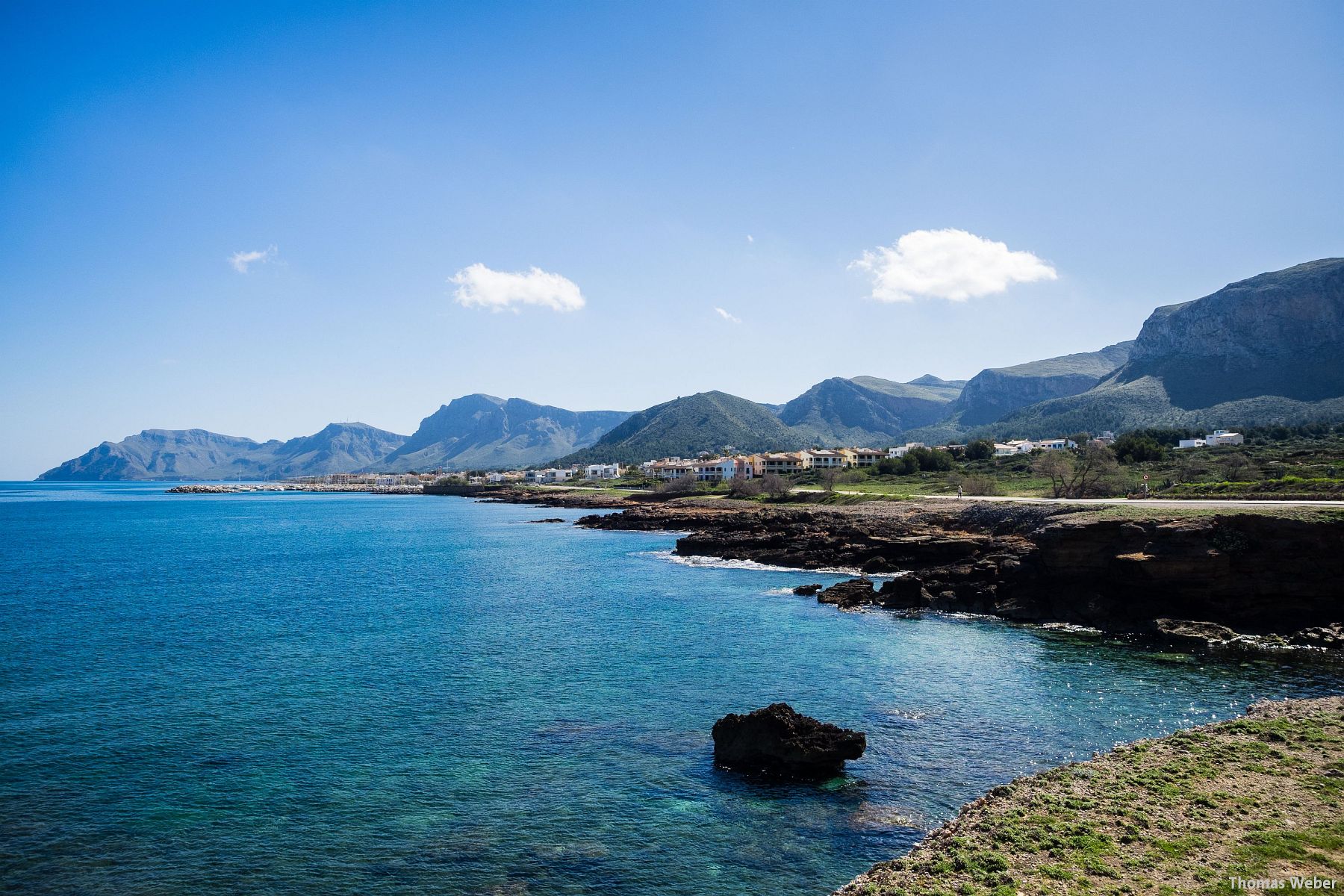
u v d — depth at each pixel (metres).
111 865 22.09
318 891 20.84
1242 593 48.34
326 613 58.88
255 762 29.36
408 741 31.34
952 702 35.47
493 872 21.73
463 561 94.19
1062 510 68.75
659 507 157.50
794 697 36.44
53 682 39.78
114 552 107.19
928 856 19.39
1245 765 24.02
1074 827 20.06
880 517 93.62
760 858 22.23
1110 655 43.78
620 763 29.08
